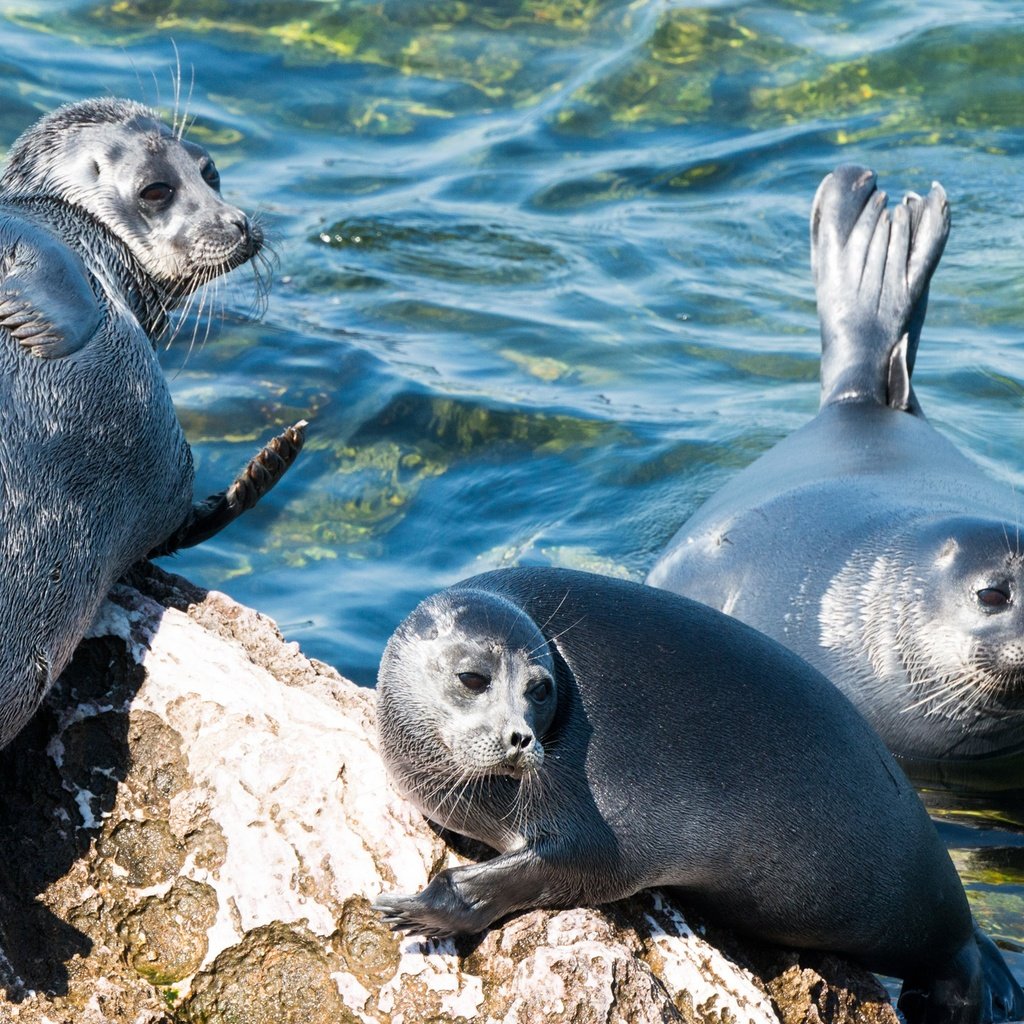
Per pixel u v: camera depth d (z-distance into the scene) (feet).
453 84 162.81
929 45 166.81
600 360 127.44
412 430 116.26
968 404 124.88
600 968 59.11
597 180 151.23
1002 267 141.79
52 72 151.23
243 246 79.20
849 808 66.64
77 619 66.13
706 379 126.31
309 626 95.76
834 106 160.97
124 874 63.21
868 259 116.67
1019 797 94.12
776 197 149.18
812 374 127.54
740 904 66.54
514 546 106.22
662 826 63.31
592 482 113.09
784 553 101.35
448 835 64.75
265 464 76.48
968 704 95.91
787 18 173.27
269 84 158.71
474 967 61.00
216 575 100.94
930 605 95.66
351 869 62.69
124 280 77.82
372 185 147.84
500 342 128.36
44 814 64.13
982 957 72.64
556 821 62.03
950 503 101.91
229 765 64.95
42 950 60.95
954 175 150.61
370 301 132.26
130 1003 59.62
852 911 67.31
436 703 61.72
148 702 66.54
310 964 61.00
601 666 65.36
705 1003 62.28
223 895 62.28
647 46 168.25
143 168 77.77
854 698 98.48
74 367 67.36
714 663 66.90
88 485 66.95
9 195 77.87
